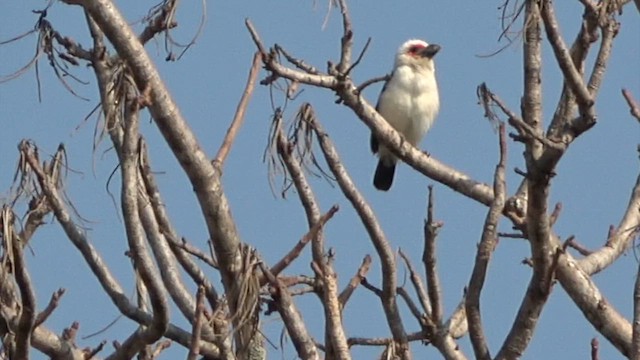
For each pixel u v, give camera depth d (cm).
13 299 973
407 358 1056
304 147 1066
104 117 926
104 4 900
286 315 898
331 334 878
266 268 903
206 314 974
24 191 972
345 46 1148
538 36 1049
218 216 905
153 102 905
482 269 997
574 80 1000
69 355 1011
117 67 928
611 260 1124
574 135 1015
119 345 1048
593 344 931
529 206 991
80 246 1004
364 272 966
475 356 987
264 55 1043
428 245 1082
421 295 1105
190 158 901
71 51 1086
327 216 908
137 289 1038
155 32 1041
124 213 928
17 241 928
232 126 938
